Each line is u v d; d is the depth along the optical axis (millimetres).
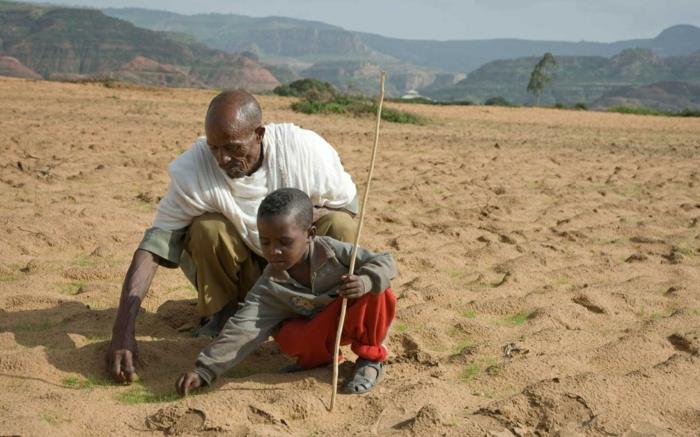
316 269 3553
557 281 5711
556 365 3883
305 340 3641
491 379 3748
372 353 3625
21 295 4723
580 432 3203
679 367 3820
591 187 10469
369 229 7273
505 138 18328
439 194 9484
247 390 3477
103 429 3105
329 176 4066
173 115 19188
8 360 3619
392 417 3309
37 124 14977
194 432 3100
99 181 9266
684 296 5258
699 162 14047
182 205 4000
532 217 8273
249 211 3990
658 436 3176
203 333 4234
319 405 3367
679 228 7844
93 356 3777
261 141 3969
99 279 5340
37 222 6668
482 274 5723
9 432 2920
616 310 4996
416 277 5609
